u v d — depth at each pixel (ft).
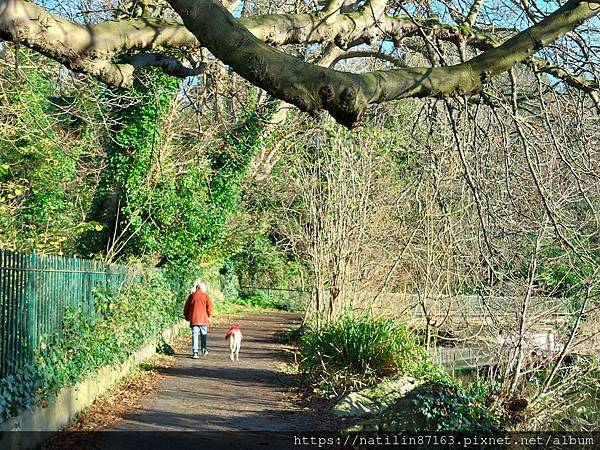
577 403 43.50
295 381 55.57
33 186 73.10
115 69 21.01
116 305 52.31
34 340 33.60
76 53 17.61
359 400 44.80
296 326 102.42
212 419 40.63
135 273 63.77
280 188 93.61
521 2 25.44
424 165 45.27
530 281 38.22
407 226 66.74
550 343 43.50
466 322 46.60
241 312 144.87
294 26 22.79
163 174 72.64
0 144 66.59
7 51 45.24
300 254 84.38
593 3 18.12
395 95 15.21
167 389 50.80
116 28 18.79
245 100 54.95
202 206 77.97
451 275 56.59
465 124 34.30
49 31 16.83
